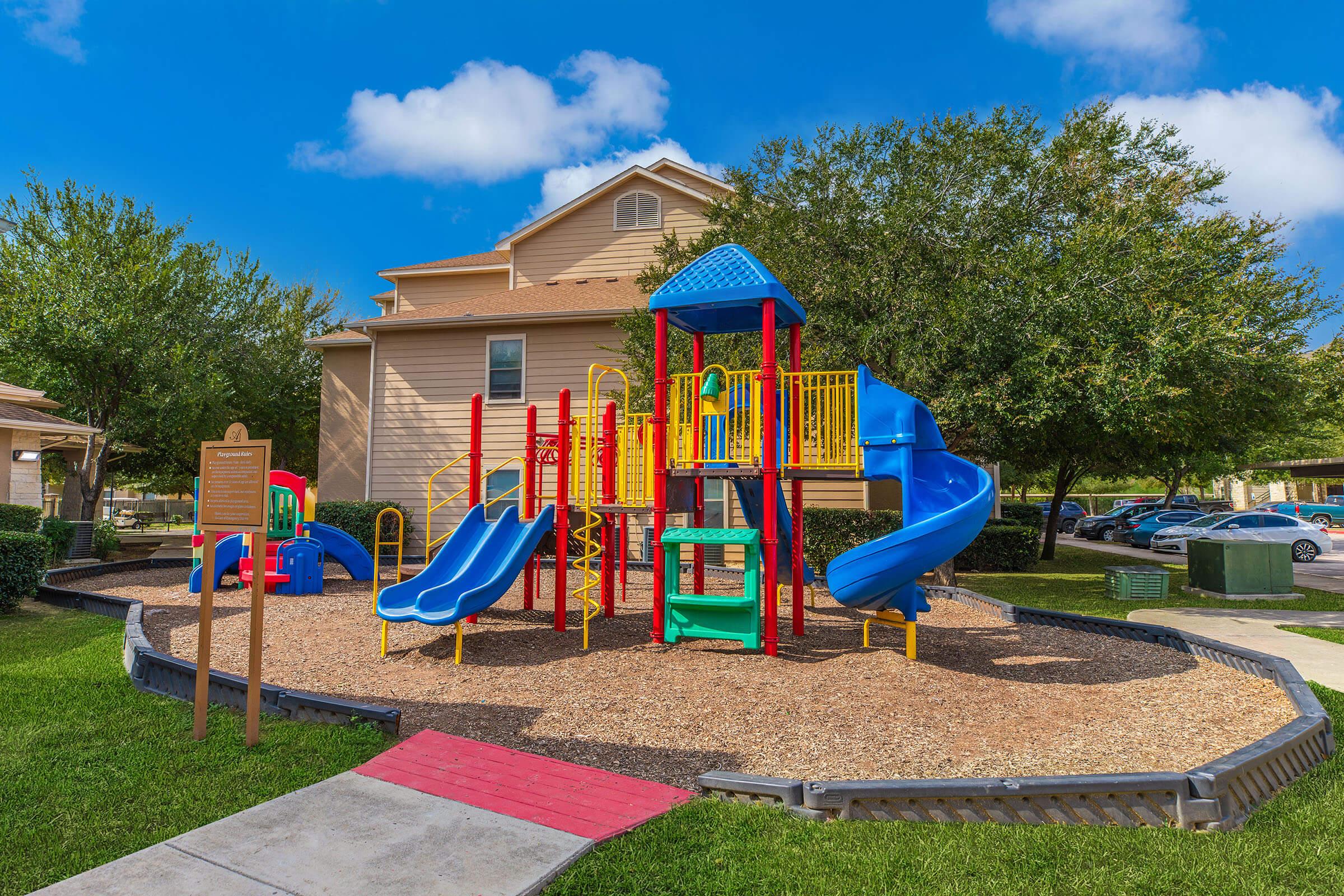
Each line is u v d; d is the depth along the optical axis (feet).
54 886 9.26
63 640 24.80
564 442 27.04
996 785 11.60
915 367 33.60
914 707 17.99
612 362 54.19
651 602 34.53
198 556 36.06
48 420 55.01
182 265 62.64
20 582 30.48
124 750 13.97
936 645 25.43
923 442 24.99
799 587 26.99
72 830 10.78
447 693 19.17
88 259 57.62
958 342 33.45
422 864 10.02
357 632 26.76
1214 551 41.14
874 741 15.69
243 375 70.85
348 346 61.41
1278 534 68.08
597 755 14.97
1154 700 18.67
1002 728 16.55
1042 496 186.91
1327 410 41.63
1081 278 32.24
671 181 62.54
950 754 14.94
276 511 37.93
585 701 18.48
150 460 83.15
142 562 45.75
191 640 25.34
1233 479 133.69
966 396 33.06
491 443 55.67
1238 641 27.12
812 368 35.68
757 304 24.59
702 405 25.55
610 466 30.63
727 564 50.60
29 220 59.16
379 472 57.06
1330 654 24.71
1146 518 82.17
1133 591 38.63
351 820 11.31
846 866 10.02
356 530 54.24
